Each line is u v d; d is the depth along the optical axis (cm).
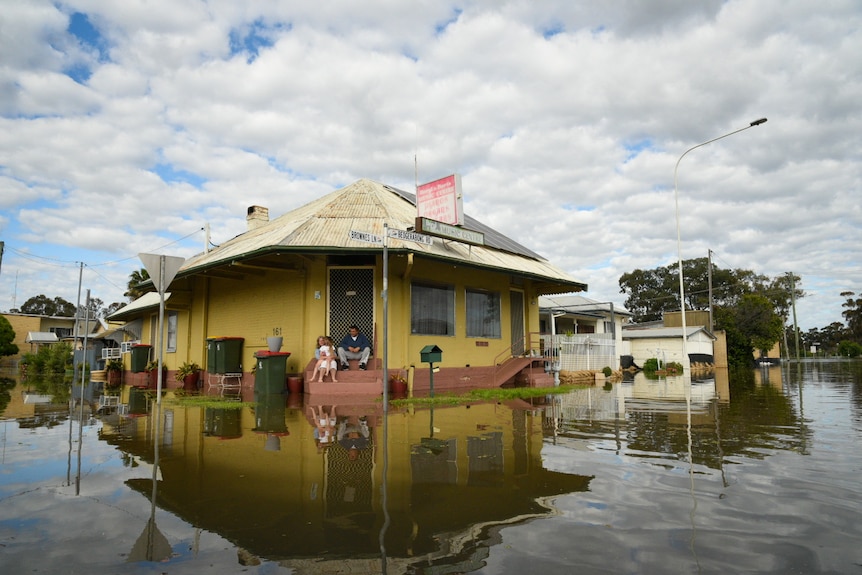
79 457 575
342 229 1429
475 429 770
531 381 1867
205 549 316
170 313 2138
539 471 503
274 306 1570
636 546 314
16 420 895
